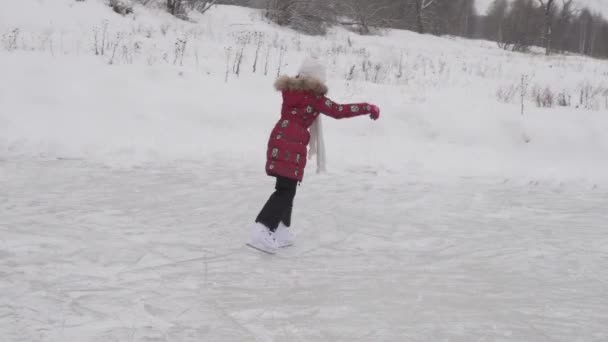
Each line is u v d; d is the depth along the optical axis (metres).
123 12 16.73
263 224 4.46
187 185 6.54
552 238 5.13
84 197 5.82
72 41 12.59
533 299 3.68
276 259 4.37
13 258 4.04
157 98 9.34
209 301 3.48
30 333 2.95
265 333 3.06
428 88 12.85
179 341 2.93
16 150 7.56
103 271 3.90
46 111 8.62
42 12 14.35
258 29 21.52
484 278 4.07
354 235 5.07
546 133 9.09
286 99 4.49
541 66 21.39
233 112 9.31
